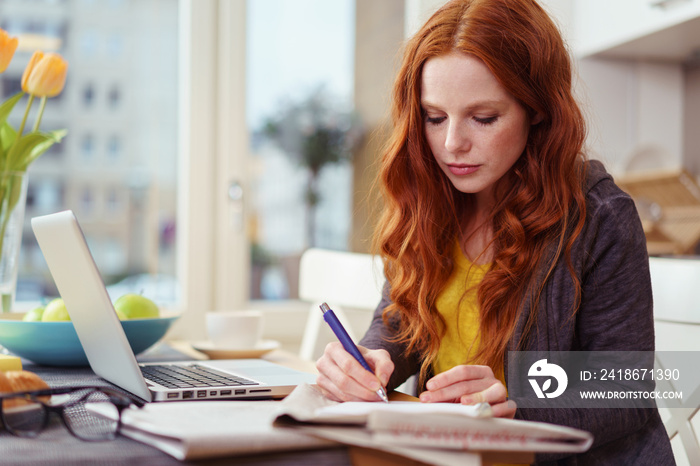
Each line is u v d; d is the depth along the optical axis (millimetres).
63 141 2057
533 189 981
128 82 2113
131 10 2113
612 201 936
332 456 562
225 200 2178
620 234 919
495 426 563
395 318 1090
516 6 926
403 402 764
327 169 2281
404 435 553
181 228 2152
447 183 1065
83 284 786
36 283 2021
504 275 964
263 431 568
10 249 1188
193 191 2135
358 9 2305
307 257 1611
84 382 914
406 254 1072
